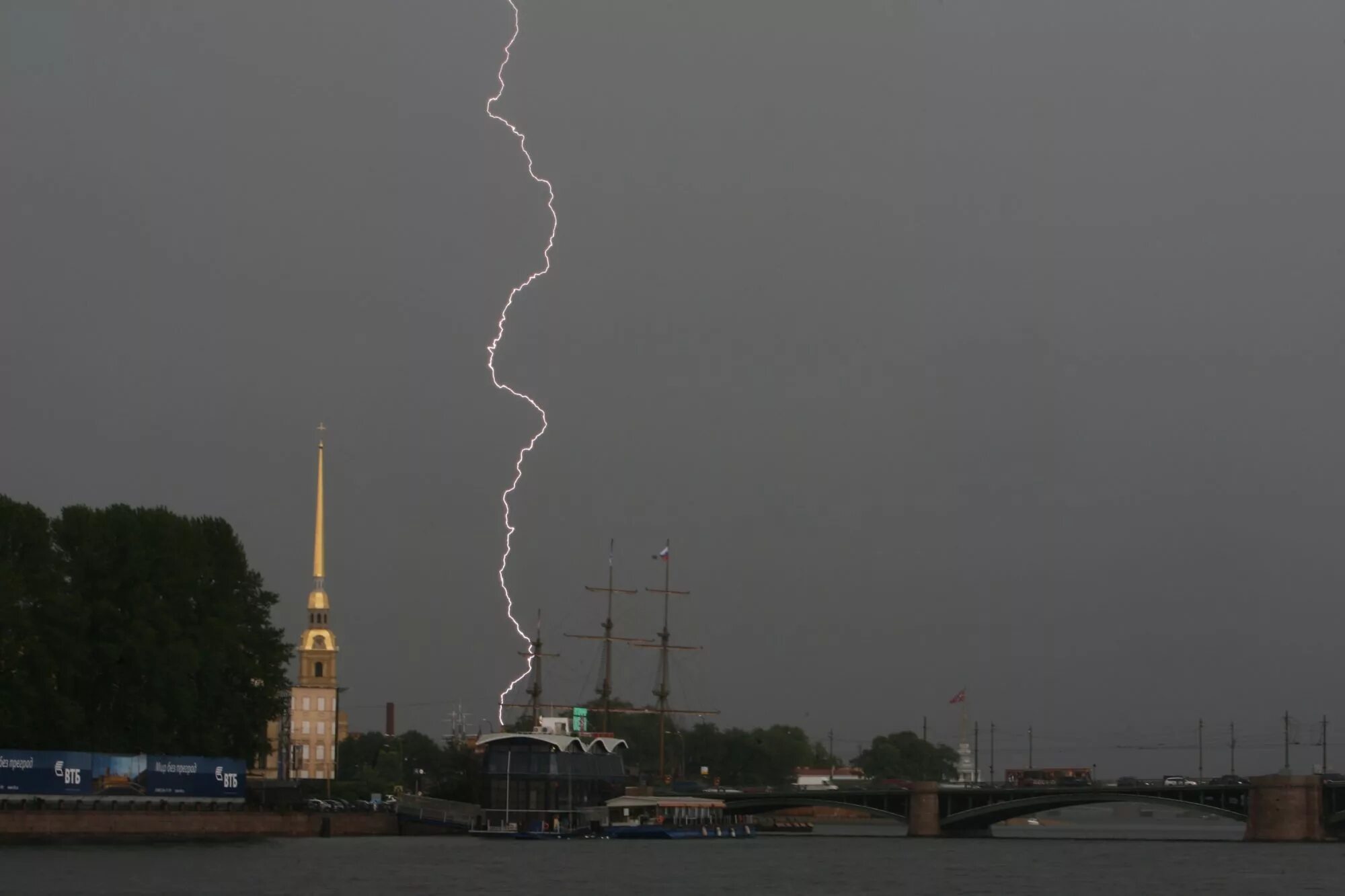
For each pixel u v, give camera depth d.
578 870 159.75
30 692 176.38
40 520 186.25
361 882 139.25
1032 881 155.00
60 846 174.62
